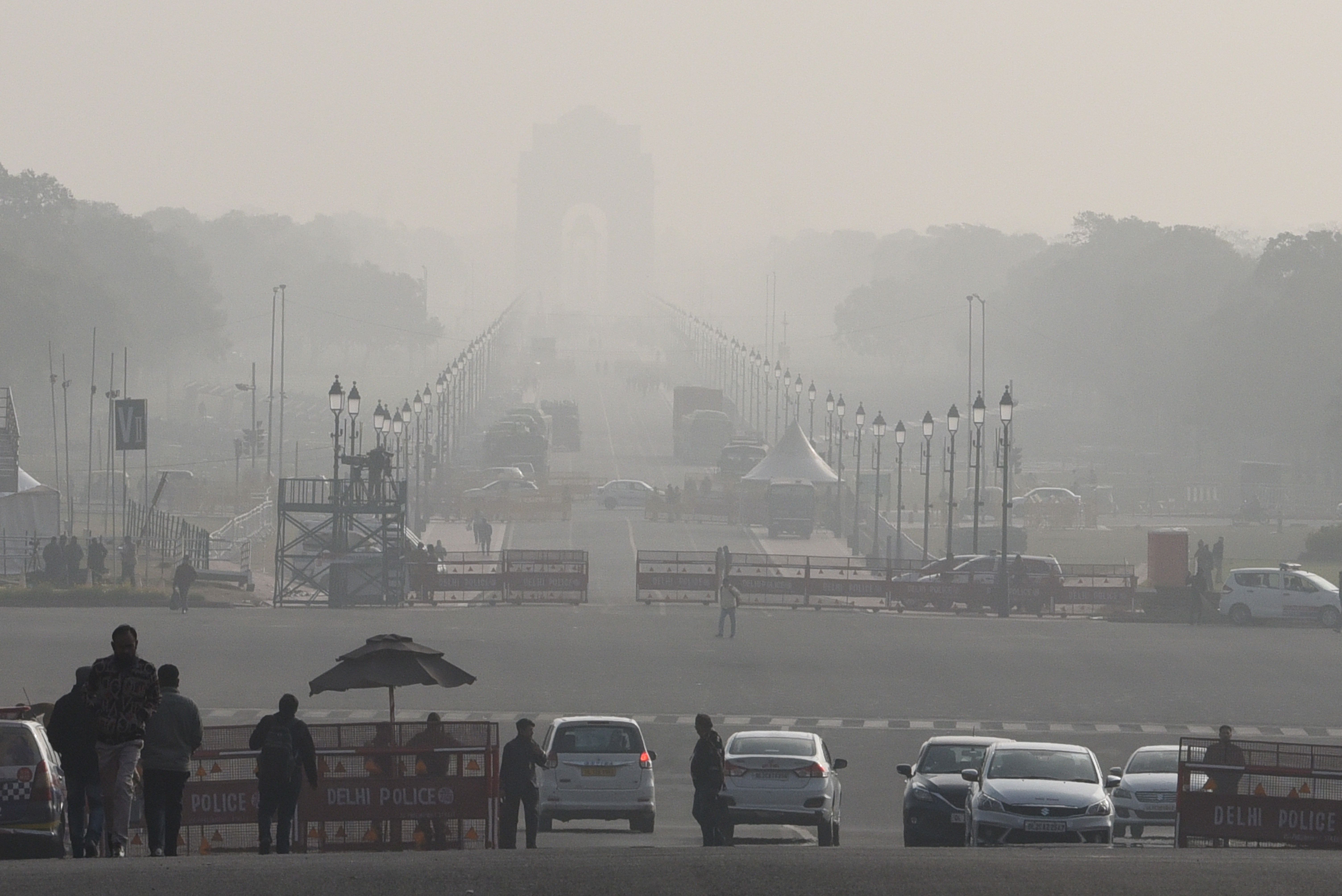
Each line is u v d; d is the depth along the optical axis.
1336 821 94.50
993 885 65.12
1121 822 121.12
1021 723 175.12
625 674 199.25
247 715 169.38
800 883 64.94
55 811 79.75
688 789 146.12
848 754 159.88
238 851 94.19
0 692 175.88
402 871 66.50
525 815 110.19
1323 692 194.50
